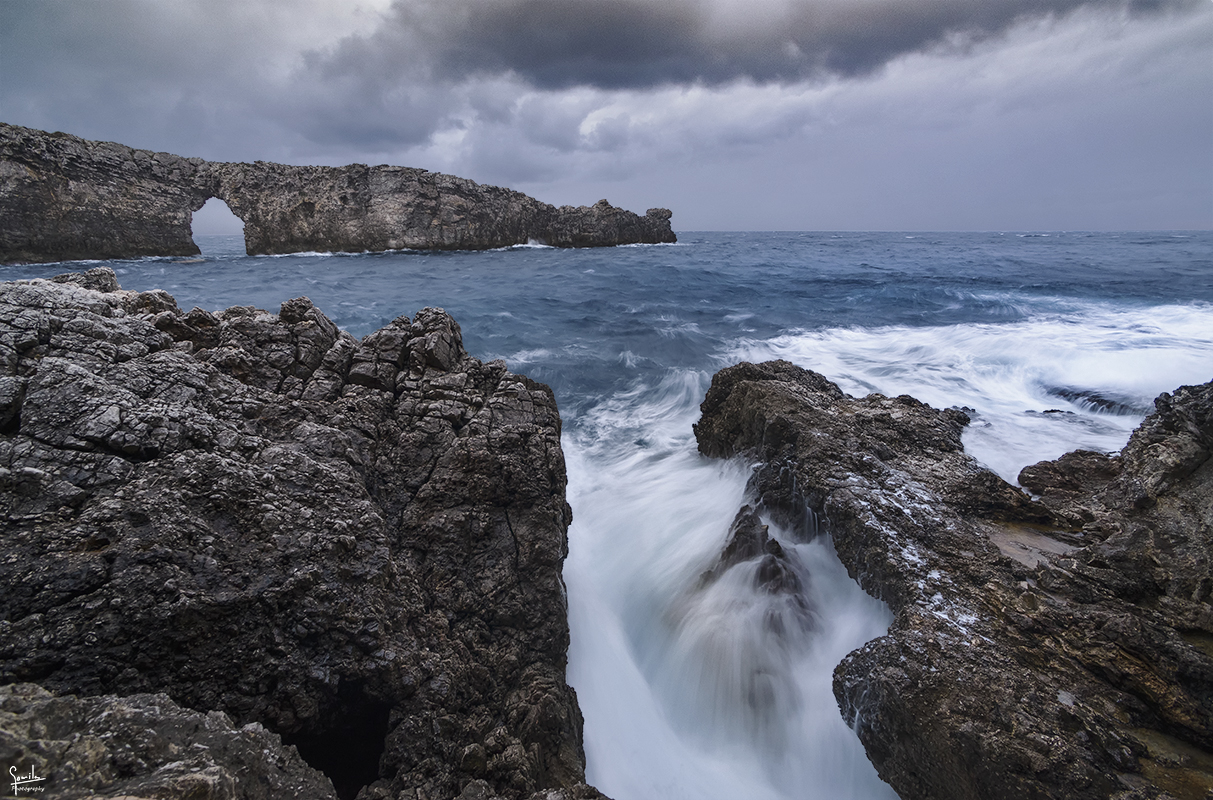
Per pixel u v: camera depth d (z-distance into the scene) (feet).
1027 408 40.47
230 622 11.63
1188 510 20.70
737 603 21.94
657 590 24.38
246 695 11.53
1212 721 14.02
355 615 13.14
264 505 13.32
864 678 16.42
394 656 13.23
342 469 16.22
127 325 16.55
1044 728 13.91
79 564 10.71
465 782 12.84
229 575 12.00
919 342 57.77
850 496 21.79
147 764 8.05
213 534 12.35
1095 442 32.81
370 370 20.76
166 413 13.84
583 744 17.57
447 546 17.62
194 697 11.03
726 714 19.77
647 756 18.30
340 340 21.91
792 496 25.21
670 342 63.10
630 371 53.47
